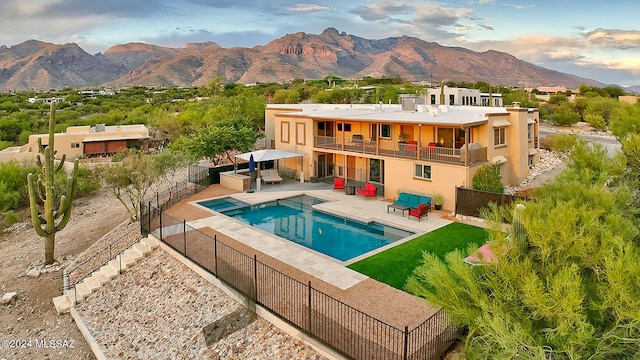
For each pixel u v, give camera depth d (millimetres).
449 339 9617
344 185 27578
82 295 16484
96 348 13266
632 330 6453
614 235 8078
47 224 20781
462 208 21703
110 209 29391
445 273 8078
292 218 22859
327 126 32062
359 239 19312
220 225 20641
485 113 24703
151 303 14891
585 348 6836
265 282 13867
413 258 15828
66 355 13570
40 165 20969
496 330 6676
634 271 6422
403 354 9469
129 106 83188
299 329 10969
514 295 7367
